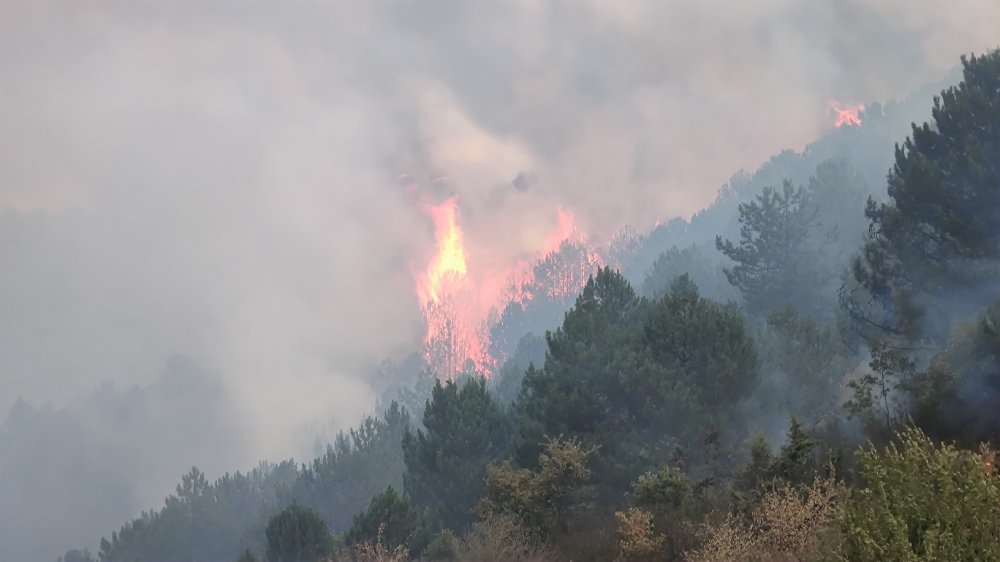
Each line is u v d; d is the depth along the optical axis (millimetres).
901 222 19719
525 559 17250
